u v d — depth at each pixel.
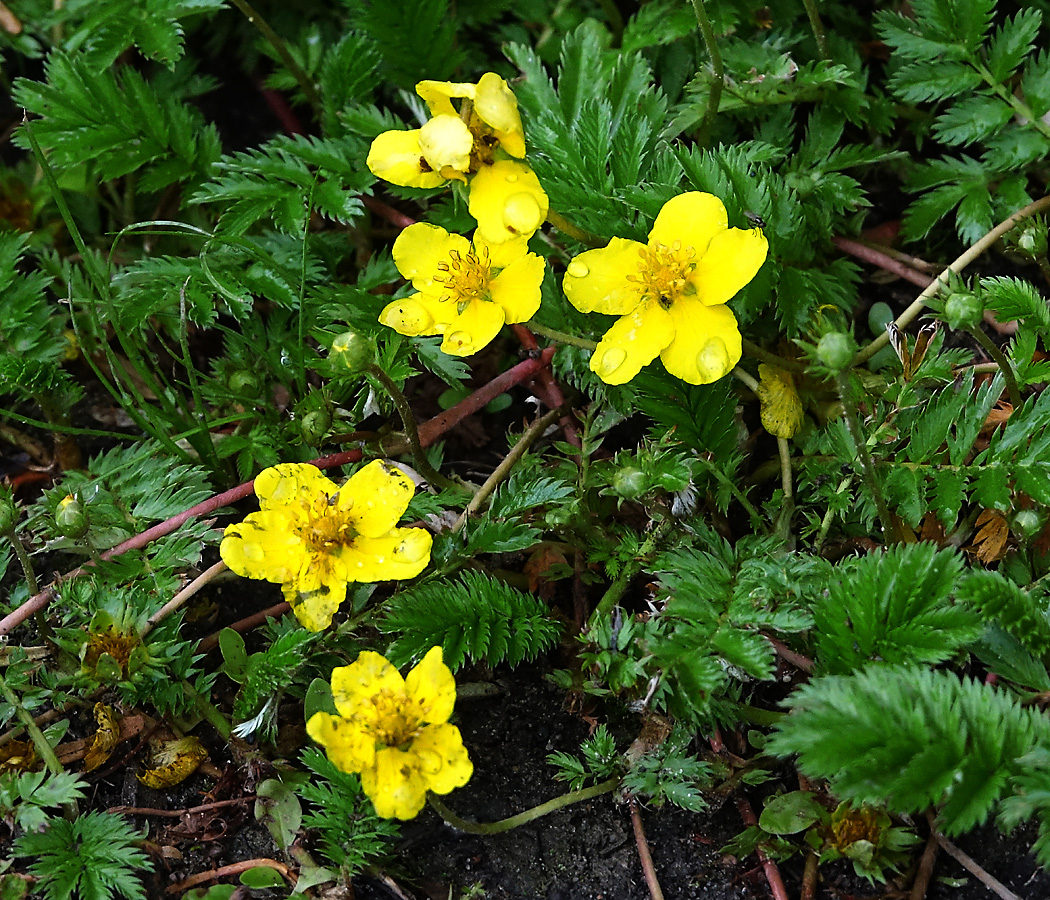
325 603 0.24
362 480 0.24
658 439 0.26
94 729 0.26
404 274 0.25
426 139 0.23
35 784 0.24
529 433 0.27
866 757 0.22
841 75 0.27
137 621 0.25
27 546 0.27
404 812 0.22
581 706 0.25
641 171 0.27
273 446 0.27
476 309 0.25
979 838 0.24
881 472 0.25
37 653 0.26
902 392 0.25
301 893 0.24
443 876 0.24
